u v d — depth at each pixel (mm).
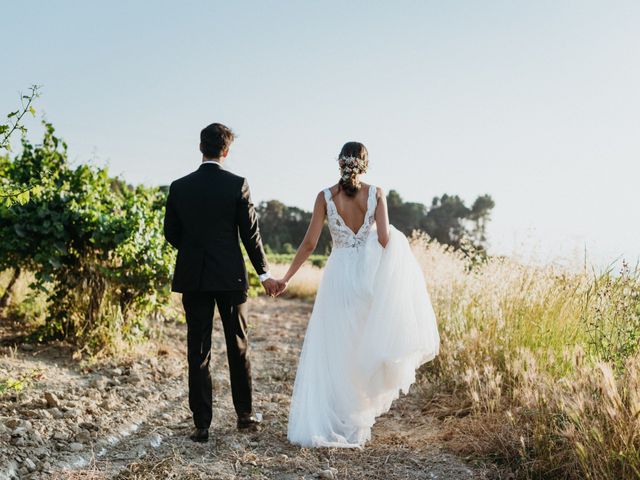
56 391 4344
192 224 3668
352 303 3895
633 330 4066
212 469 3262
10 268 6414
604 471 2754
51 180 5949
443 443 3758
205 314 3701
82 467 3189
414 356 3984
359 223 3992
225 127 3828
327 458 3535
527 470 3137
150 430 3848
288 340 7836
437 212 36438
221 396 4777
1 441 3225
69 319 5906
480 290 6016
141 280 6094
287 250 41562
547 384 3771
